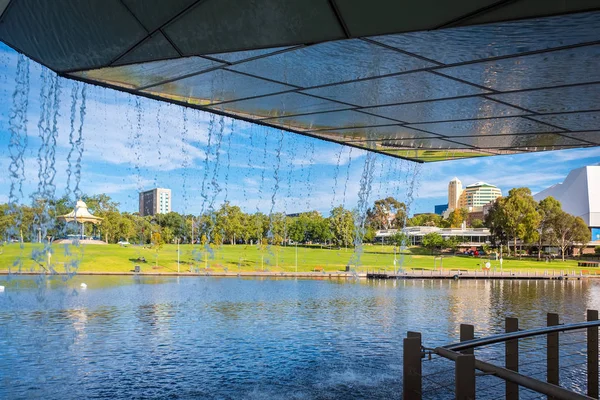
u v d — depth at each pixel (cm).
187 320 2653
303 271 6519
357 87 664
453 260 9206
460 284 5647
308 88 686
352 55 520
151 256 7319
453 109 771
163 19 449
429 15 376
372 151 1240
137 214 9075
